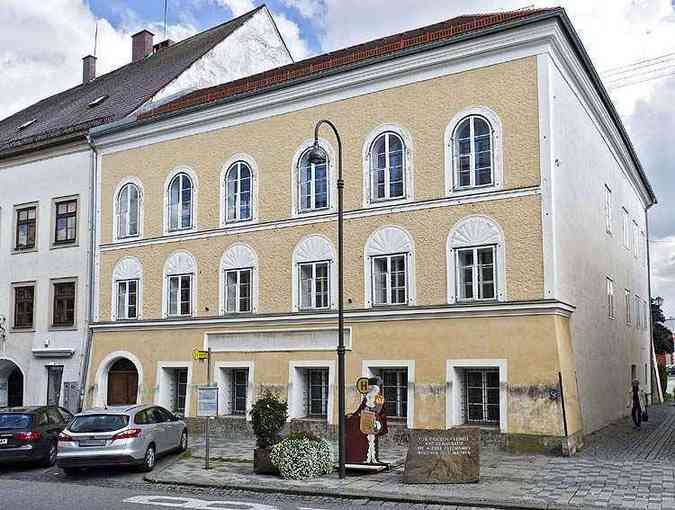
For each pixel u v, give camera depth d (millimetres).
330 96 23422
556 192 19578
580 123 22844
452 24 25250
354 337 21844
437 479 14625
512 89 20078
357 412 16578
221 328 24922
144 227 27594
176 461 18859
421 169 21344
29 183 31906
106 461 17156
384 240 21781
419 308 20672
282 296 23750
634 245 35219
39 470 18922
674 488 13719
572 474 15414
